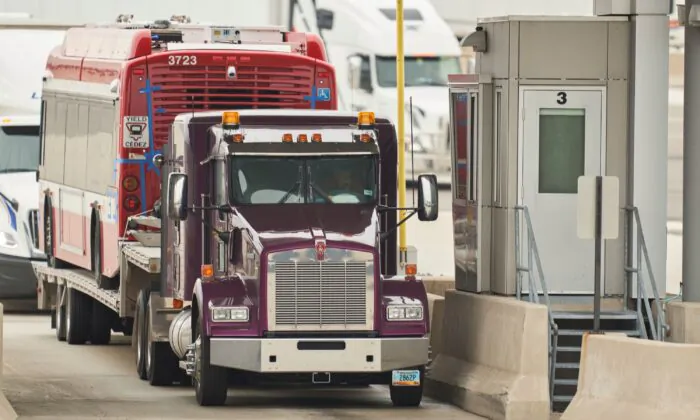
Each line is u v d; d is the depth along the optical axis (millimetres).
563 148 50531
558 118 50531
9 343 67625
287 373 46625
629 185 50656
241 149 49219
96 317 66812
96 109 63312
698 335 47031
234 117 50094
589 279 50656
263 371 46312
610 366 41344
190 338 49531
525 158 50375
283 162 49406
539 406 45062
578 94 50438
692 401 39656
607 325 49406
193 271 51156
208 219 51031
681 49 97688
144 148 59250
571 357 48250
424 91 110125
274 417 45594
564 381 47406
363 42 109250
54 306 72688
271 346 46344
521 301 46875
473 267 50875
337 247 46750
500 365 46781
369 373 47531
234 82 60250
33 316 79875
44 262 78625
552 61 50312
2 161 81188
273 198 49062
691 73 49500
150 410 47094
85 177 65000
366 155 49656
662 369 39906
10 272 78500
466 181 51281
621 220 50656
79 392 51750
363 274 46781
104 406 48094
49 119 72312
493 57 50750
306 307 46625
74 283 66188
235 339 46375
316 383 47688
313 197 49188
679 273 80875
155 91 59344
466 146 51156
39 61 85625
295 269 46594
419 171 110188
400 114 66625
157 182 59344
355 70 109000
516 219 50094
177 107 59625
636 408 40281
